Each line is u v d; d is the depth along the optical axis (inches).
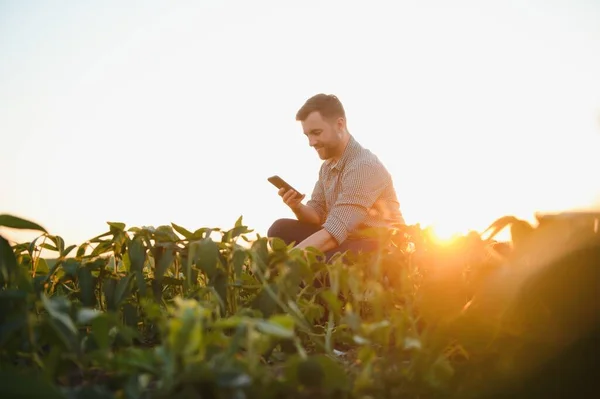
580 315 42.0
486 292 44.0
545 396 41.4
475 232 51.5
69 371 41.7
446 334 43.0
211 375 32.2
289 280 49.1
